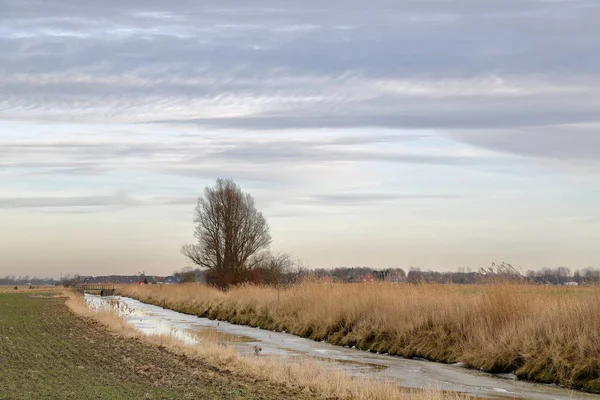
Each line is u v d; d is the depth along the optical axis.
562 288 24.73
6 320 38.22
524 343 21.42
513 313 23.52
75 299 67.50
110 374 17.81
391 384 17.36
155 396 14.48
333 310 32.66
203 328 38.56
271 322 38.34
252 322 40.09
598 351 19.42
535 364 20.48
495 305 24.28
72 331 31.05
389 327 27.97
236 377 18.33
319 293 36.62
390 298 30.12
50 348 23.88
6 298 76.44
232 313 44.47
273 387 16.81
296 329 34.56
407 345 26.08
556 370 19.70
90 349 23.72
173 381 17.03
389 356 25.97
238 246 76.19
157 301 71.69
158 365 20.05
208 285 76.44
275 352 26.95
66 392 14.53
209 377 18.03
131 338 27.92
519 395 17.78
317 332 32.28
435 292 29.19
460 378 20.58
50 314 44.25
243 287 51.66
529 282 25.33
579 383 18.81
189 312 53.31
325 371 18.69
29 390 14.77
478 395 17.75
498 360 21.73
